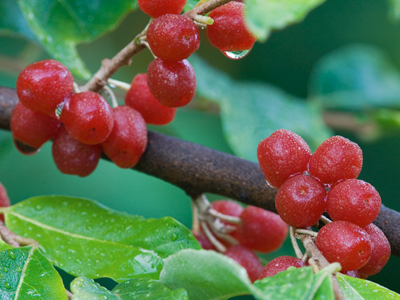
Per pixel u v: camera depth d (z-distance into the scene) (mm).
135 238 203
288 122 298
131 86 212
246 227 225
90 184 298
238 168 212
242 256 224
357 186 187
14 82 294
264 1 170
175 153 213
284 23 169
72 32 234
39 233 207
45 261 194
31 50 281
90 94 200
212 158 214
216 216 223
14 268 192
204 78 294
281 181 192
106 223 207
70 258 202
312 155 191
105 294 187
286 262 187
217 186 213
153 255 201
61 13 234
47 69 198
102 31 236
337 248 184
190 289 185
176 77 195
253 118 292
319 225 200
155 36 191
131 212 297
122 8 237
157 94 197
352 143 189
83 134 200
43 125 206
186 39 190
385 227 203
